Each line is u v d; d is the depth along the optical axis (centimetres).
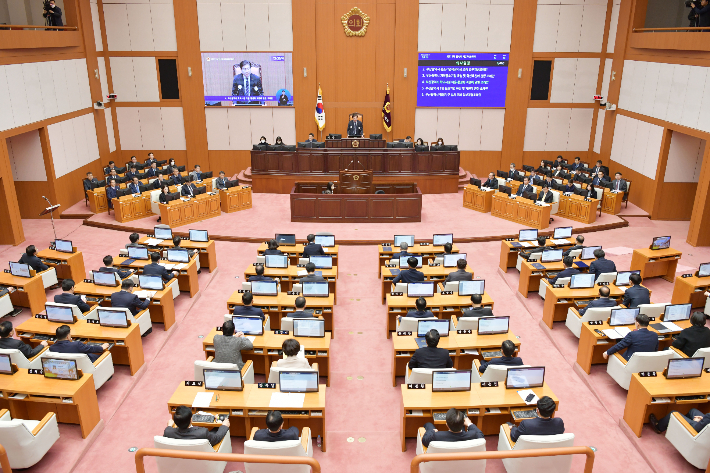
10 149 1723
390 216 1736
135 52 2197
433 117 2297
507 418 730
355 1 2148
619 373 833
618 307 914
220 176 1903
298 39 2191
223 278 1345
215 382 709
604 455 720
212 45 2197
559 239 1376
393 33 2189
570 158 2342
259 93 2259
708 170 1498
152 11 2153
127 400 841
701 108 1556
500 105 2277
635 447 736
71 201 1902
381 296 1209
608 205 1853
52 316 915
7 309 1072
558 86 2248
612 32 2125
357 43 2202
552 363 957
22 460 649
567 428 776
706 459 646
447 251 1188
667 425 736
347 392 863
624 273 1075
